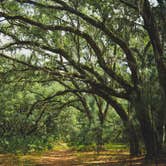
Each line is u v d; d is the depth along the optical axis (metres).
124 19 21.67
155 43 21.27
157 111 23.88
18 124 31.50
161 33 22.16
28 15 24.67
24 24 24.53
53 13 24.61
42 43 26.20
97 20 23.20
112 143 42.47
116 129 32.22
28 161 30.17
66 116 43.78
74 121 43.66
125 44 22.98
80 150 43.28
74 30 22.95
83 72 24.72
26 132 31.11
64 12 27.58
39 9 24.44
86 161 29.06
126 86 23.72
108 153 35.38
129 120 27.02
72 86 38.09
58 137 47.47
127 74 29.23
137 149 29.77
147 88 23.09
